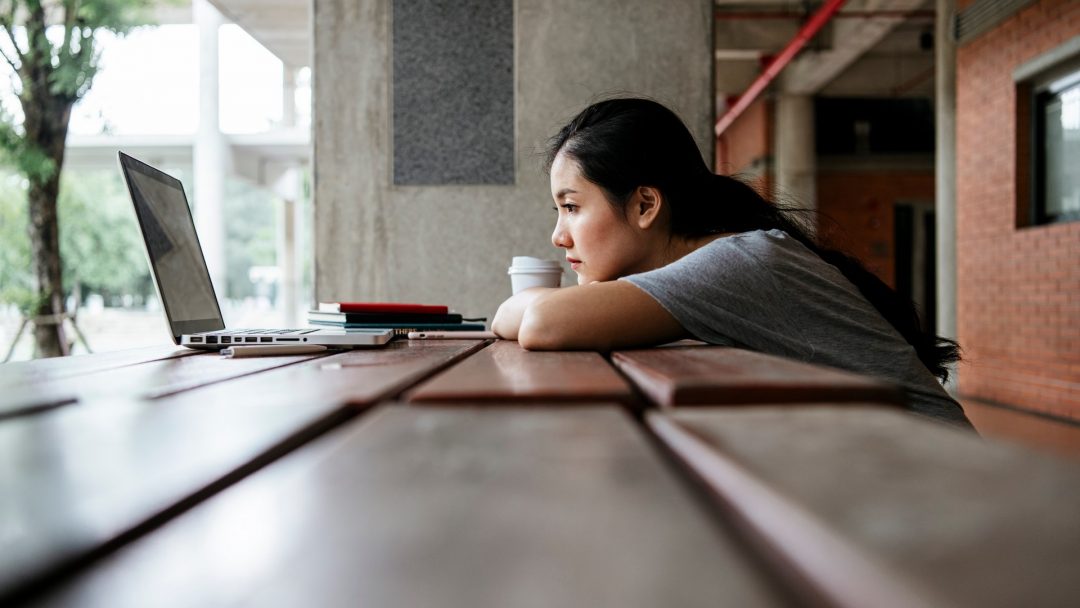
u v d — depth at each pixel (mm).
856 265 1240
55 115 7543
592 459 303
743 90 10523
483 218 3129
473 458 308
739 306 1001
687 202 1324
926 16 7914
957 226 6734
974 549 170
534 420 402
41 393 599
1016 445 302
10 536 224
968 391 6547
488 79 3131
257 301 21703
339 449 331
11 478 295
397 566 186
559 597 163
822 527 189
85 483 285
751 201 1342
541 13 3129
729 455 279
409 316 1539
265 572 186
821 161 11984
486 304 3129
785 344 1021
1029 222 5848
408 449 328
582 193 1345
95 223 15648
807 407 443
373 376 680
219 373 799
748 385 452
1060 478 240
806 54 9102
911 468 256
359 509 239
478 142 3129
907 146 11906
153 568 200
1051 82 5582
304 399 509
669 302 980
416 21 3133
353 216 3129
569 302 974
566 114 3125
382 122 3135
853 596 167
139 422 423
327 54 3137
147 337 14234
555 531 212
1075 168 5367
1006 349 6004
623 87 3127
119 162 1254
